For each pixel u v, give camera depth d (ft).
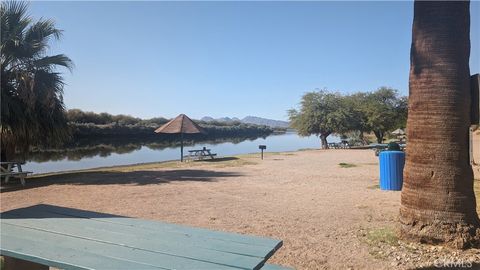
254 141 229.86
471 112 17.06
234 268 8.36
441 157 16.65
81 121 192.13
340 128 132.36
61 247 9.71
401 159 34.17
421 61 17.03
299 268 14.90
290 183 40.27
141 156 103.19
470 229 16.42
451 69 16.52
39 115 48.42
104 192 34.76
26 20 46.47
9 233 10.89
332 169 55.36
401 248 16.67
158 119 236.22
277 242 10.24
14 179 45.29
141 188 37.06
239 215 24.41
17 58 45.98
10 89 46.37
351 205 27.35
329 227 20.92
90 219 12.50
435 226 16.67
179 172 52.49
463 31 16.67
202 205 28.02
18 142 47.44
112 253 9.27
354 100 144.46
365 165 61.52
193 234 10.87
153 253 9.29
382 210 25.22
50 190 36.55
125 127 200.44
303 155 89.04
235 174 49.42
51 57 47.29
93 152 120.47
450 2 16.53
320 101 135.95
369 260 15.62
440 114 16.61
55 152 117.39
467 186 16.70
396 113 146.10
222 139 257.75
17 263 11.85
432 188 16.78
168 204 28.53
